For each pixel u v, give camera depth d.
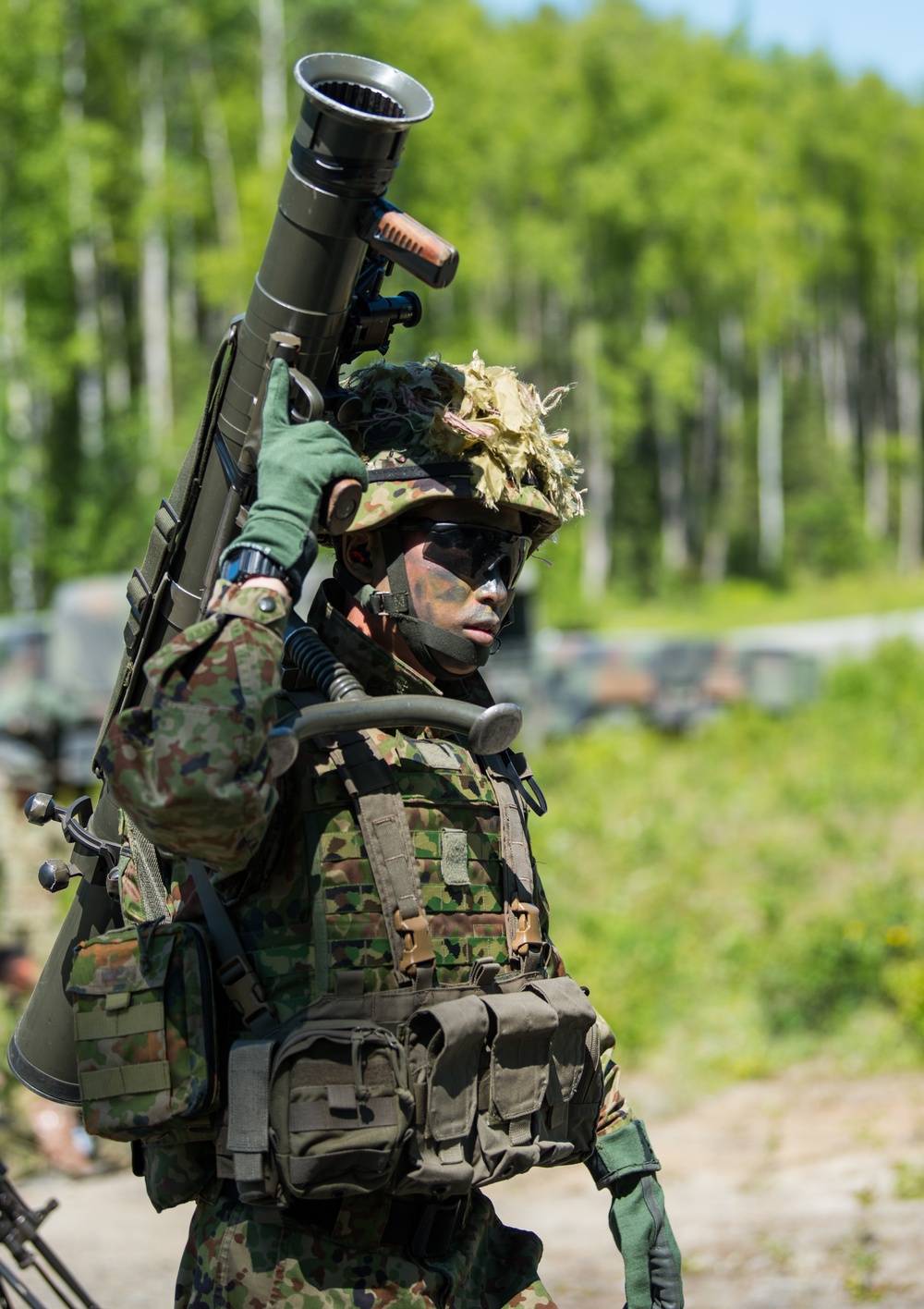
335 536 6.02
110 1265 13.66
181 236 101.06
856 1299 12.23
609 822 37.06
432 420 5.75
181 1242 14.57
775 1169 16.12
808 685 59.38
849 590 122.44
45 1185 16.83
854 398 147.62
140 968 5.43
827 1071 19.84
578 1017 5.84
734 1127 18.02
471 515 5.88
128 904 5.90
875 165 134.75
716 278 112.50
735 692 58.56
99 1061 5.45
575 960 24.14
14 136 80.19
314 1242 5.39
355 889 5.47
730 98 123.81
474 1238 5.80
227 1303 5.41
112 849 6.11
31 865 18.19
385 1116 5.20
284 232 5.22
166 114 98.19
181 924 5.45
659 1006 22.48
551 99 107.56
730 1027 21.52
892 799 38.00
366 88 5.28
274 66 89.56
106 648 45.03
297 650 5.65
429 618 5.89
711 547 123.88
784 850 31.55
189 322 102.38
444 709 5.35
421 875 5.67
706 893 29.28
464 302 96.31
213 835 4.92
